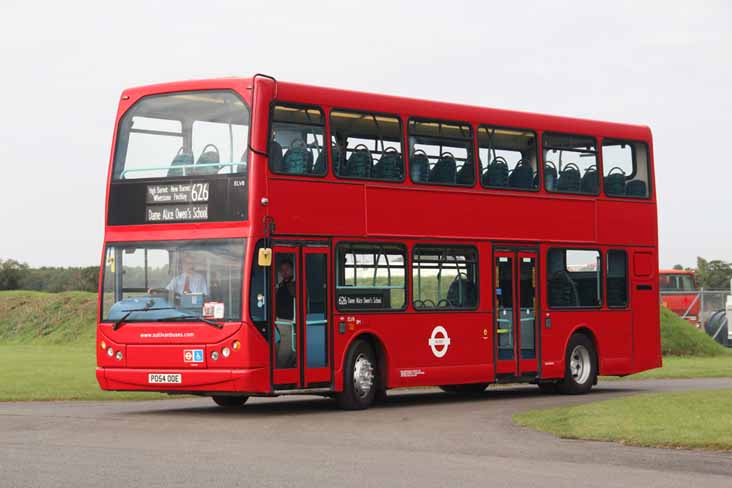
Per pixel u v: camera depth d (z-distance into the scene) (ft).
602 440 50.88
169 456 44.83
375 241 69.41
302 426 57.62
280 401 78.18
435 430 55.88
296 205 64.95
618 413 58.44
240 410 68.33
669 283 216.54
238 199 63.00
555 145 81.41
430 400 78.13
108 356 64.95
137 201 65.57
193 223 63.98
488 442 50.70
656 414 57.36
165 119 65.51
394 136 71.05
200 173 64.13
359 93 69.31
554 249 80.84
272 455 45.52
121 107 66.85
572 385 82.33
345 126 68.23
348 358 67.97
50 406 71.05
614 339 84.94
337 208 67.26
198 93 64.80
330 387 66.74
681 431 51.34
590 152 83.97
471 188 75.51
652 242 87.86
